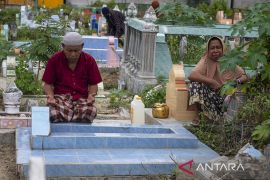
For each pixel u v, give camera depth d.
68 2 32.84
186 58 10.93
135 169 5.88
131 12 13.19
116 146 6.55
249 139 6.37
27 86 9.71
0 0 31.77
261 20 6.45
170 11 11.75
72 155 6.12
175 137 6.70
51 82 7.22
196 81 7.75
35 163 3.89
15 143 6.85
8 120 7.43
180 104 8.06
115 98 10.41
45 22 10.37
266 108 6.47
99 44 15.34
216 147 6.73
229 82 7.11
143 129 7.16
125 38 12.77
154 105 8.30
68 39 6.98
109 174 5.83
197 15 11.63
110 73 14.52
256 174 5.13
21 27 19.89
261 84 6.88
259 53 6.41
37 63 11.16
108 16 20.28
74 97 7.25
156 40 11.01
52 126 6.88
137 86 10.85
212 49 7.71
